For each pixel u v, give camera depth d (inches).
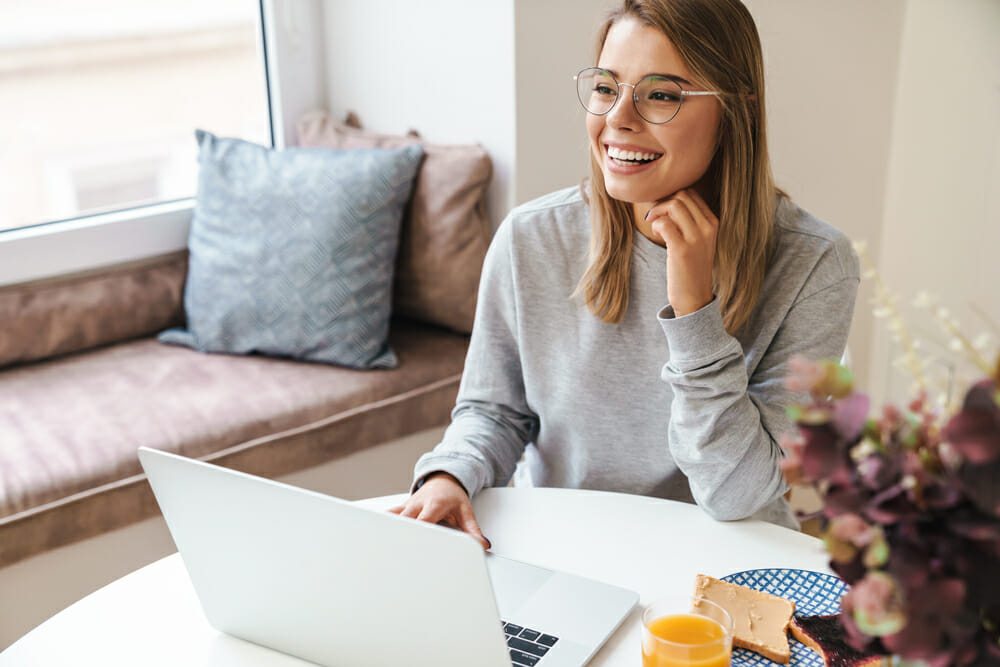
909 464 24.0
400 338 91.8
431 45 88.7
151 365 86.1
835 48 95.7
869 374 108.9
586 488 55.7
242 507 35.5
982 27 97.0
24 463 70.4
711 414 45.8
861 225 104.5
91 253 89.3
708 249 46.6
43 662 38.7
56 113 87.0
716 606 36.0
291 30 97.0
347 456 81.7
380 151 86.8
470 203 86.9
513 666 36.6
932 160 101.5
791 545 44.9
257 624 38.9
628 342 52.8
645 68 45.9
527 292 54.9
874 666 36.5
